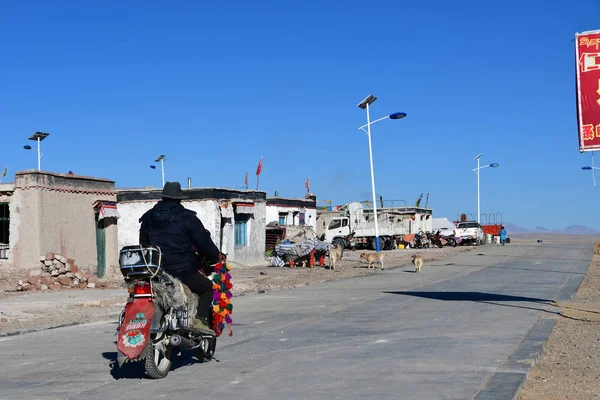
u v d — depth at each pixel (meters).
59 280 22.64
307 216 51.03
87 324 13.29
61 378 7.68
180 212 7.78
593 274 24.31
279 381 7.23
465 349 9.04
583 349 9.33
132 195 35.38
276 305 15.92
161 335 7.38
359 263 35.72
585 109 11.71
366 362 8.23
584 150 11.71
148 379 7.49
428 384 6.94
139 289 7.29
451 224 79.94
